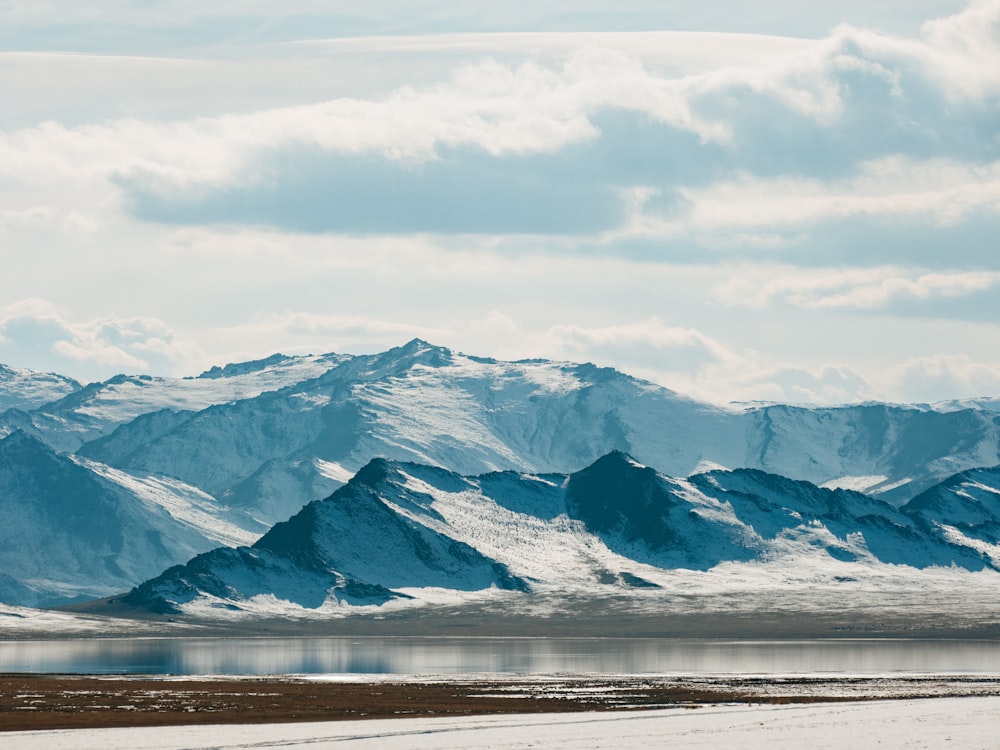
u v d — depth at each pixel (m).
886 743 177.25
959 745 175.62
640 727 195.25
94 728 194.88
